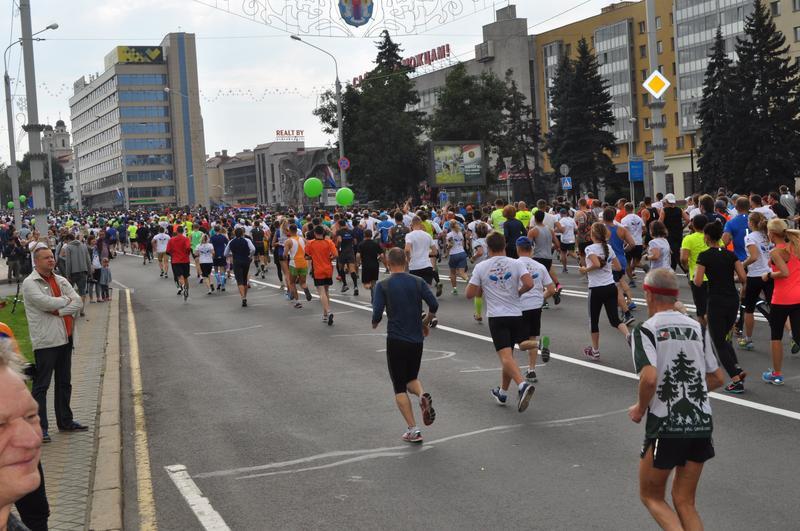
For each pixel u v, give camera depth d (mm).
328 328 16359
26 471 2391
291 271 19984
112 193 171875
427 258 17766
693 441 4863
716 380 5043
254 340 15273
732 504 5902
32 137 22797
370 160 70125
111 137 170500
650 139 94812
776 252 9453
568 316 16031
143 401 10469
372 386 10703
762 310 12008
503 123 73500
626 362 11375
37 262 8500
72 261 19516
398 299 8164
